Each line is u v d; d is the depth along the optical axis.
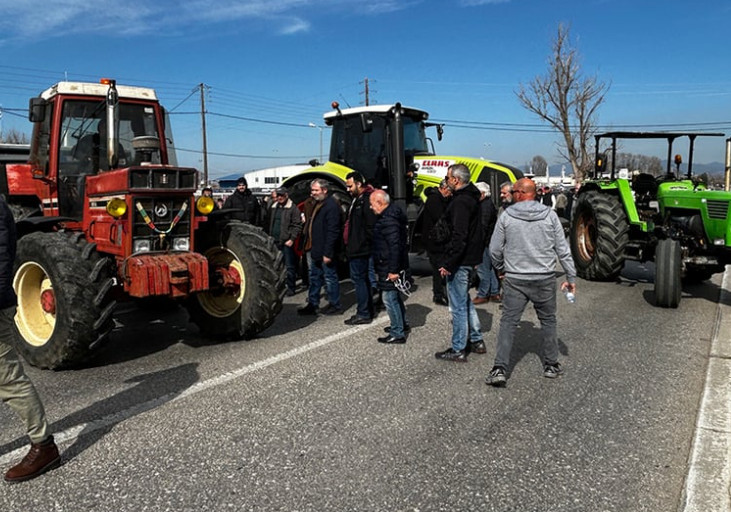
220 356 5.20
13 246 3.06
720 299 7.56
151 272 4.69
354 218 6.20
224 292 5.79
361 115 8.65
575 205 9.52
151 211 5.03
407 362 4.94
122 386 4.42
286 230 8.09
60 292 4.59
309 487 2.95
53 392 4.32
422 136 10.34
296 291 8.59
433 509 2.76
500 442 3.43
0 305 2.94
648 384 4.39
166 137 6.57
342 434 3.54
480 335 5.18
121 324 6.55
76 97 5.89
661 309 6.93
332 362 4.95
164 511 2.76
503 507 2.77
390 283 5.39
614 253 8.39
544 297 4.38
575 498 2.85
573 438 3.49
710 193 7.00
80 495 2.90
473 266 4.87
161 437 3.52
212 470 3.12
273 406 3.98
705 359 5.00
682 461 3.21
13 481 3.01
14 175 6.59
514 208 4.36
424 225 5.70
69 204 5.93
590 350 5.25
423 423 3.70
